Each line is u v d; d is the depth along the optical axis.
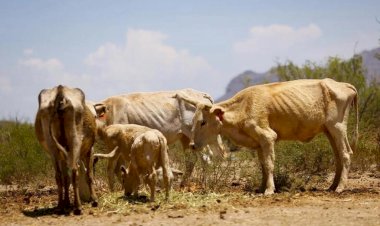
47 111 10.91
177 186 14.62
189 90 15.71
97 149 15.92
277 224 9.90
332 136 13.52
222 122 13.52
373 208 11.06
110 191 13.48
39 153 18.17
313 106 13.31
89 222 10.50
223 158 14.70
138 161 11.96
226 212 10.94
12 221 10.91
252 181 14.45
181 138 15.66
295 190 13.46
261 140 13.16
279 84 13.59
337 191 13.09
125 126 13.22
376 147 17.58
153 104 15.37
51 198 13.84
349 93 13.47
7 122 22.30
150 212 11.15
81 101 11.14
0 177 17.31
